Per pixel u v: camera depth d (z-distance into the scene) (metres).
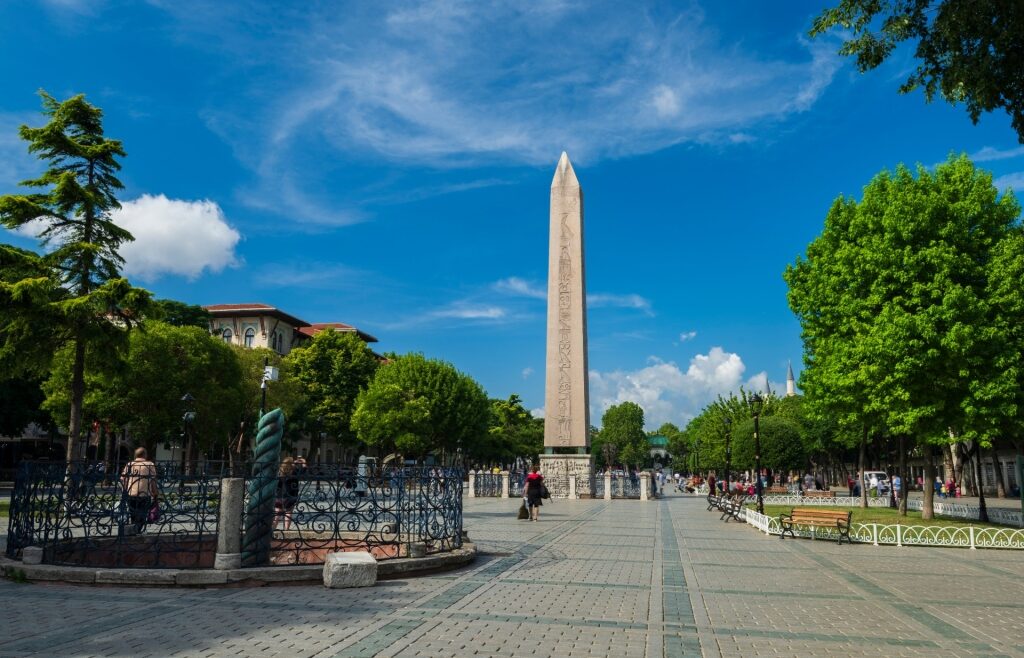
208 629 7.04
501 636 6.95
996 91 7.77
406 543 11.80
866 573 11.91
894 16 7.98
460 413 58.97
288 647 6.39
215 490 10.84
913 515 26.67
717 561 13.25
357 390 63.25
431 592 9.24
